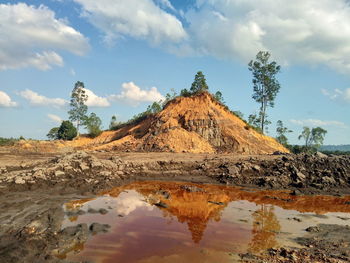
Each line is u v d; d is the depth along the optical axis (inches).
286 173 988.6
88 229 477.7
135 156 1347.2
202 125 1957.4
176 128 1893.5
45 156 1341.0
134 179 971.3
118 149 1811.0
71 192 740.7
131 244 424.8
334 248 415.5
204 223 536.1
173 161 1171.3
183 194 794.2
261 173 1029.8
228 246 423.2
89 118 2608.3
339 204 730.8
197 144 1780.3
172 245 424.2
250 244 432.1
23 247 384.5
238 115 2512.3
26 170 882.1
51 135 2664.9
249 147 1879.9
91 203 651.5
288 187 915.4
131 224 517.0
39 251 382.0
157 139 1802.4
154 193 788.0
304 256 382.9
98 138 2453.2
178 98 2260.1
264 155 1430.9
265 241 445.7
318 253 394.6
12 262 345.4
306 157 1106.7
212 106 2140.7
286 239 456.1
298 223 549.6
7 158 1206.3
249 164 1071.0
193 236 464.1
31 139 2172.7
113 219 542.3
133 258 378.3
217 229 502.0
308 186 912.9
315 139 2783.0
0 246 386.3
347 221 575.2
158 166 1135.6
